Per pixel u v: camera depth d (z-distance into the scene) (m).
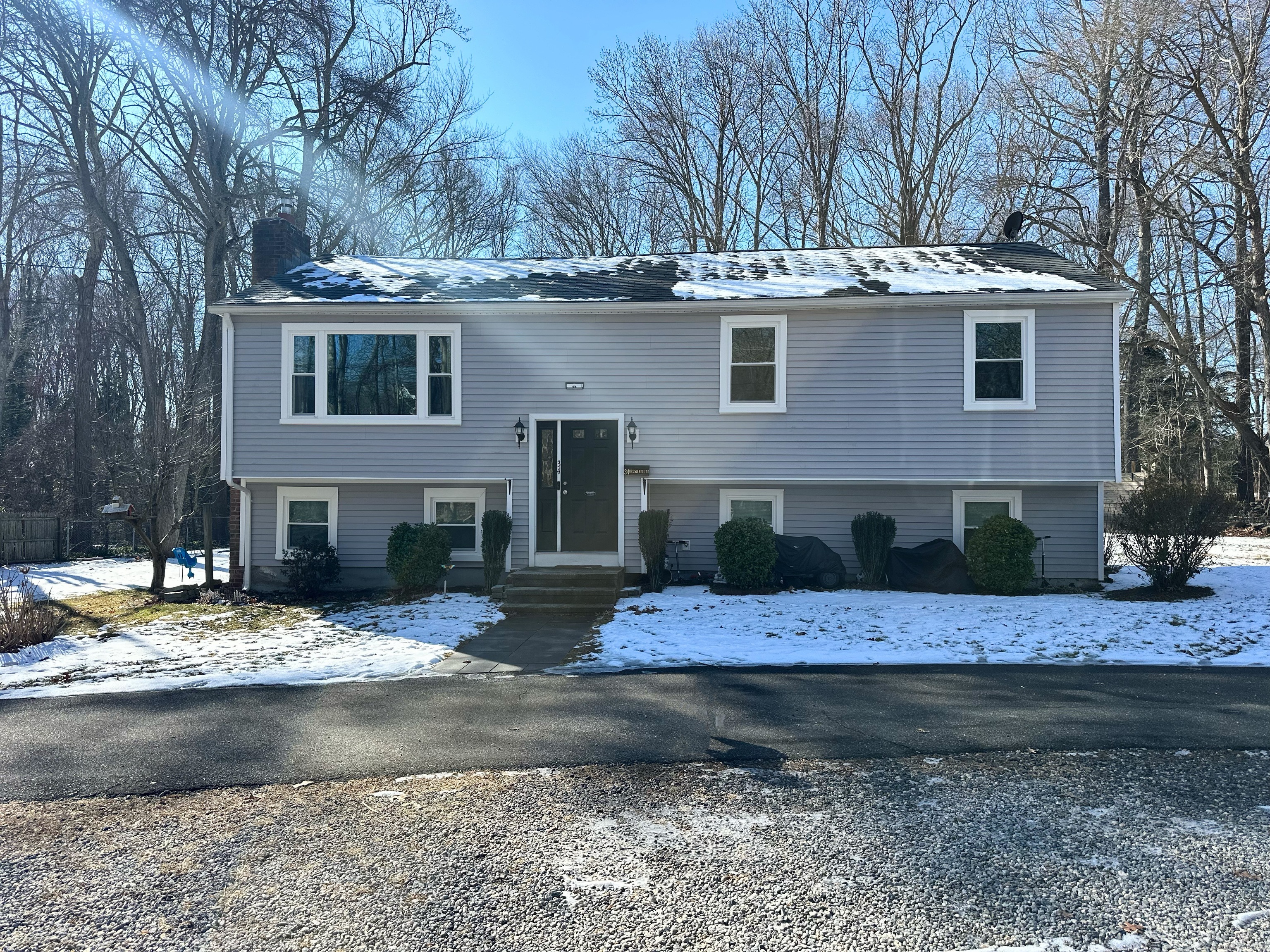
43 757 6.30
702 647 9.93
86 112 23.33
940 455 13.76
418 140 32.88
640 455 14.35
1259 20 22.06
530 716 7.25
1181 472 18.61
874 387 13.94
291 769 5.95
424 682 8.62
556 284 15.55
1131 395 29.44
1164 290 29.22
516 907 3.84
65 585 17.42
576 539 14.62
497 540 13.90
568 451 14.65
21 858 4.50
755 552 13.33
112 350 32.94
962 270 15.19
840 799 5.16
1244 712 7.10
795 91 30.84
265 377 14.46
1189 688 7.97
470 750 6.29
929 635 10.41
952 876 4.09
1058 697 7.66
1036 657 9.36
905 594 13.23
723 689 8.12
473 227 37.03
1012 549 13.23
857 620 11.24
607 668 9.13
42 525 23.72
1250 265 22.73
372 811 5.09
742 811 4.98
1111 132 25.41
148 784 5.68
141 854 4.52
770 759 5.98
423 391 14.47
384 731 6.84
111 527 26.75
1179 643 9.87
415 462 14.47
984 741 6.34
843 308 13.96
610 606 12.54
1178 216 23.17
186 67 24.03
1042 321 13.55
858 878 4.08
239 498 15.43
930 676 8.60
